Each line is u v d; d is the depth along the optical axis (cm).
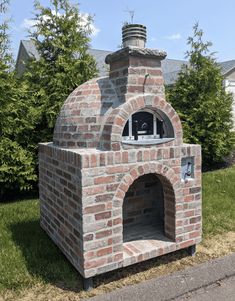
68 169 358
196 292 336
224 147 1028
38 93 723
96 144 364
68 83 739
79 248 338
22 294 335
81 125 377
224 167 1042
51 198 434
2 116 663
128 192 447
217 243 450
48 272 372
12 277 363
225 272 372
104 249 339
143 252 368
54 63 759
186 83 998
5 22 707
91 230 329
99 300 318
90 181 325
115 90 379
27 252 420
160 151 368
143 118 369
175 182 383
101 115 367
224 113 1003
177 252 420
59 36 760
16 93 682
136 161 352
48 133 750
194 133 985
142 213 462
